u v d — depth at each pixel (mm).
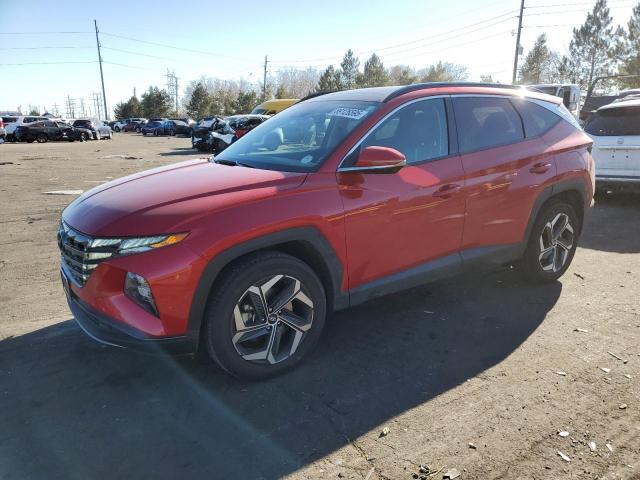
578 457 2521
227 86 119438
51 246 6367
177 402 3006
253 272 2996
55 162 18250
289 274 3145
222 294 2932
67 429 2764
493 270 5168
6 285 4980
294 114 4219
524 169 4238
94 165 17172
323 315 3361
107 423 2814
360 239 3365
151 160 19531
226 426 2787
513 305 4344
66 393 3107
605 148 8055
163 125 49406
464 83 4191
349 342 3717
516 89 4586
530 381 3188
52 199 9758
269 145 3879
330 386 3156
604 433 2697
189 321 2840
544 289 4699
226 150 4262
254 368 3133
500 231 4184
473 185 3889
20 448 2613
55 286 4957
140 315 2783
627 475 2402
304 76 108625
